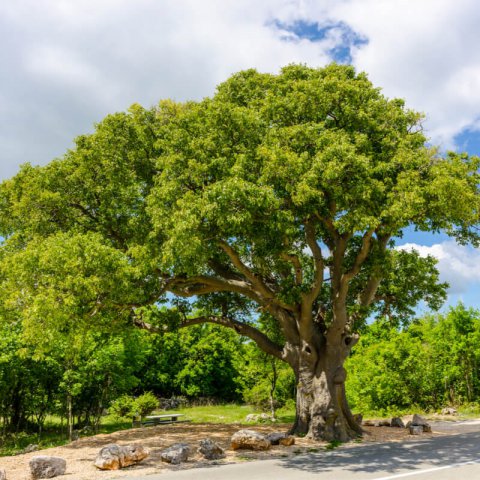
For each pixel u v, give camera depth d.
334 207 15.44
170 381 45.47
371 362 31.31
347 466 11.11
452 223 15.80
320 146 14.13
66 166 16.75
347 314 18.36
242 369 35.47
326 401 16.34
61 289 12.51
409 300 20.86
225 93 17.94
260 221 13.95
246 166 14.30
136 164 17.03
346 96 16.02
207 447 12.87
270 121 16.22
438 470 10.27
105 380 26.59
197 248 13.13
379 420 22.06
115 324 15.50
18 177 17.03
